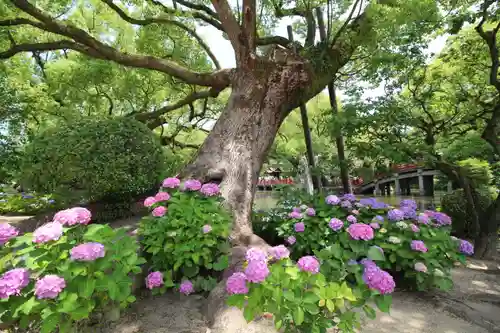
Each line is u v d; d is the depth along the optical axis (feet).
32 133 29.96
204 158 15.05
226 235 10.68
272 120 16.38
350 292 6.03
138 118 27.81
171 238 10.21
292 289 6.03
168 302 9.77
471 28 23.67
